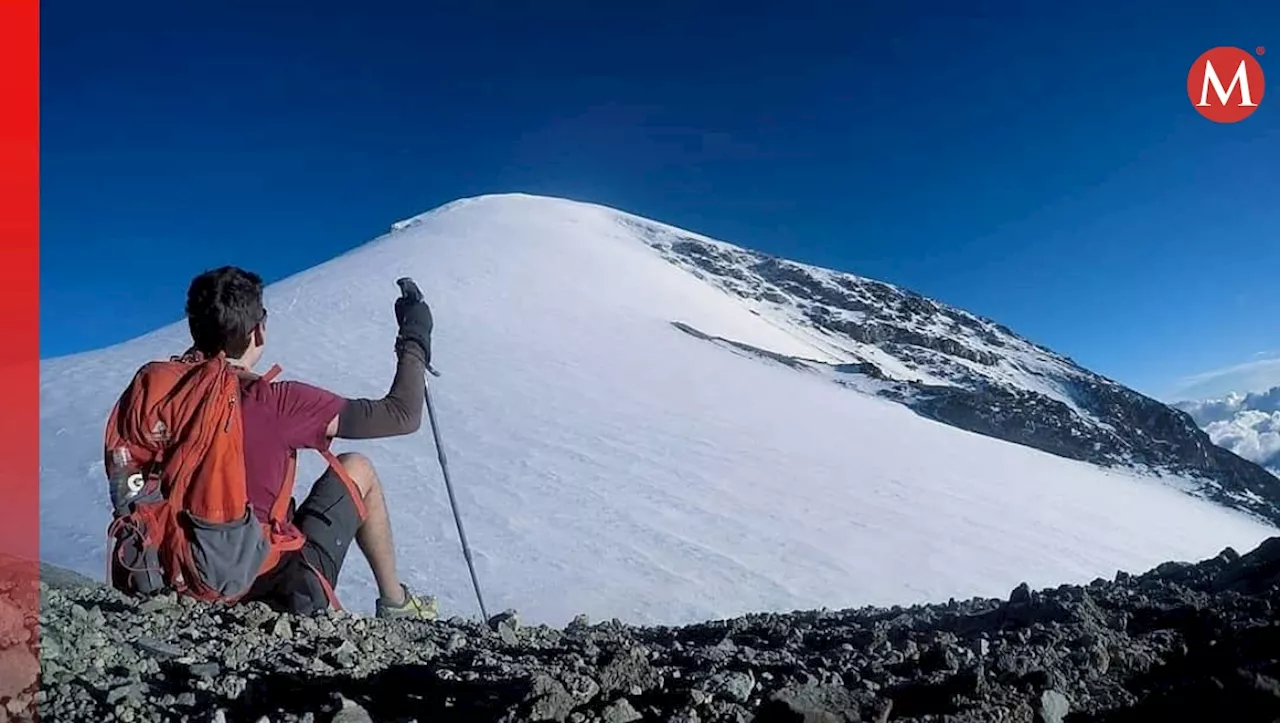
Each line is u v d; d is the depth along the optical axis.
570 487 45.25
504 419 56.59
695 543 38.78
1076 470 71.31
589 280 104.44
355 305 84.56
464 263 103.94
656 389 67.38
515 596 32.03
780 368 83.62
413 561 35.09
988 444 71.50
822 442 60.16
